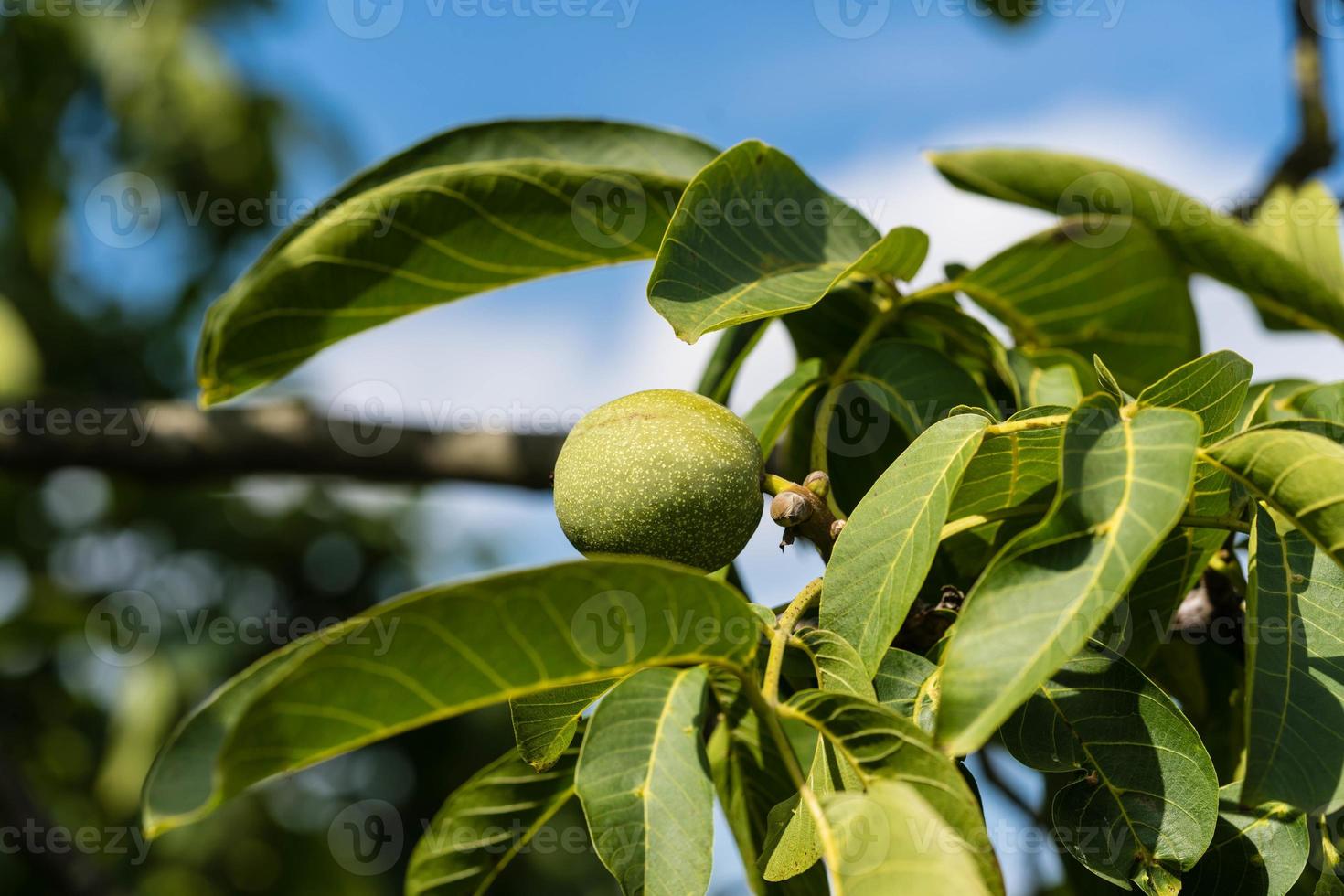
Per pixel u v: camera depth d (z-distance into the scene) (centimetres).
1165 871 41
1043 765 42
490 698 38
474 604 37
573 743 43
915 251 48
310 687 36
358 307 50
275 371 51
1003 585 37
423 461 71
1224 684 50
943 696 37
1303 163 64
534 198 49
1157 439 38
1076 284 55
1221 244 55
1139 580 45
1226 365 41
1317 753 38
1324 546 39
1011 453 42
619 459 44
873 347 50
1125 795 41
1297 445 39
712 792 39
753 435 46
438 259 50
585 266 51
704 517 44
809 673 43
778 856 41
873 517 41
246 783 37
